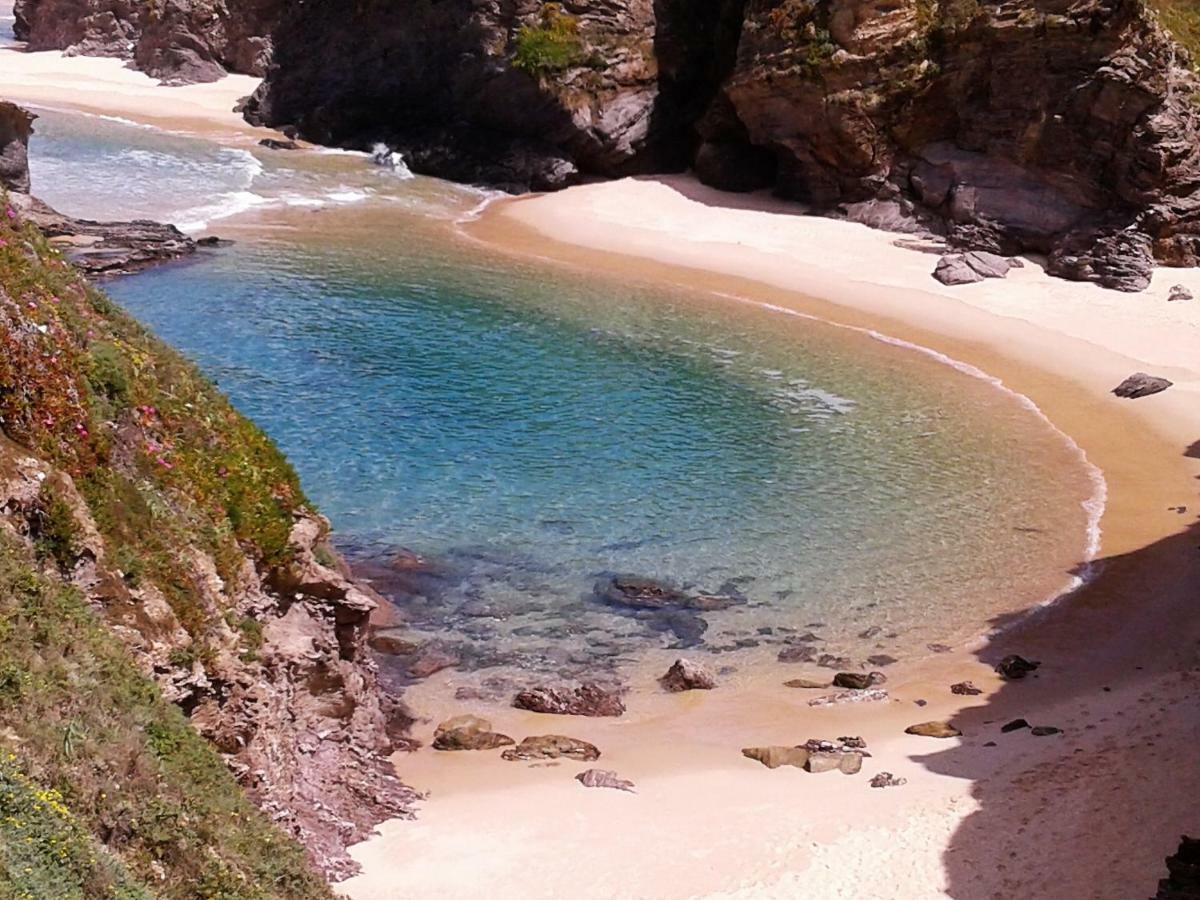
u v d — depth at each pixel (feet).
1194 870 59.62
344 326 159.63
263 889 45.16
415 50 262.67
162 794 44.16
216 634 59.52
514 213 228.02
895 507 118.42
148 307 159.74
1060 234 204.23
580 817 69.10
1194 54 228.63
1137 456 133.28
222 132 279.08
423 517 110.63
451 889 60.34
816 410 142.10
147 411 66.13
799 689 88.74
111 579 53.36
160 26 334.03
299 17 284.61
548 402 139.54
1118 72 198.70
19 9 385.29
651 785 74.02
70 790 39.68
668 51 259.19
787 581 104.06
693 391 145.69
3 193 73.10
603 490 118.21
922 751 79.20
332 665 71.72
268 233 201.46
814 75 222.69
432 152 255.29
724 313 176.86
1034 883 62.13
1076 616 100.17
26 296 61.87
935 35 219.00
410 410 134.00
